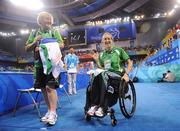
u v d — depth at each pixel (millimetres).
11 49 32406
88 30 27547
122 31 26547
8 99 3811
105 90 2736
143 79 12391
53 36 2959
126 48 27688
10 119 3150
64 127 2631
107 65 3086
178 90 6867
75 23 30375
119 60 3119
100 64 3240
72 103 4672
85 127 2611
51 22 2998
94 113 2750
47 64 2721
